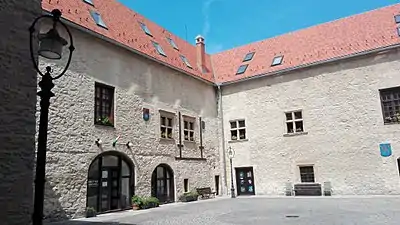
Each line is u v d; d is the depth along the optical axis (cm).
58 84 1173
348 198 1537
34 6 586
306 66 1884
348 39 1888
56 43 461
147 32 1844
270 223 888
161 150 1634
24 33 559
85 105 1267
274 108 1973
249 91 2078
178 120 1794
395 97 1653
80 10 1405
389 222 835
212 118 2112
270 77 2014
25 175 527
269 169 1938
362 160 1681
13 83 534
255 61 2181
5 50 532
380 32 1802
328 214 1023
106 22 1530
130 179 1448
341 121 1762
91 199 1262
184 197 1708
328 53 1875
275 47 2195
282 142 1919
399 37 1694
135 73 1549
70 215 1146
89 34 1323
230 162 2075
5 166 505
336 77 1809
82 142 1231
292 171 1866
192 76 1950
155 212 1252
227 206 1398
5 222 492
